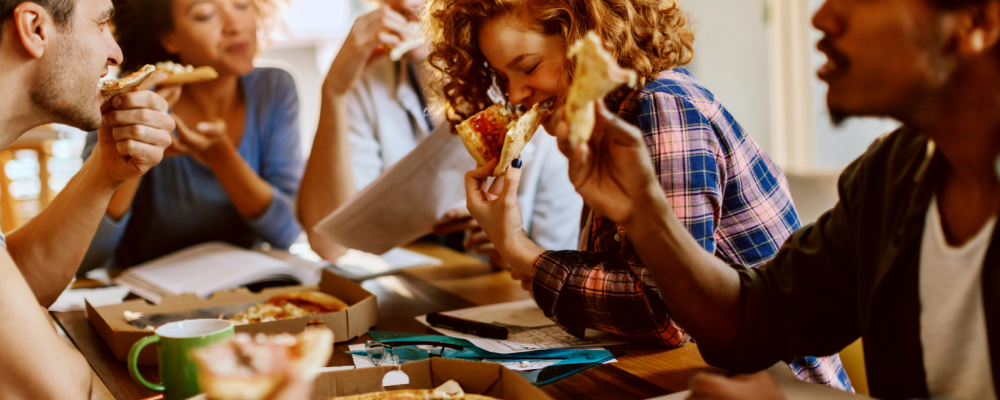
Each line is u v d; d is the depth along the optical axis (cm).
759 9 345
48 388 77
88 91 101
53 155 321
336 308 125
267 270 167
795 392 77
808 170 316
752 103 354
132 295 159
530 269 110
